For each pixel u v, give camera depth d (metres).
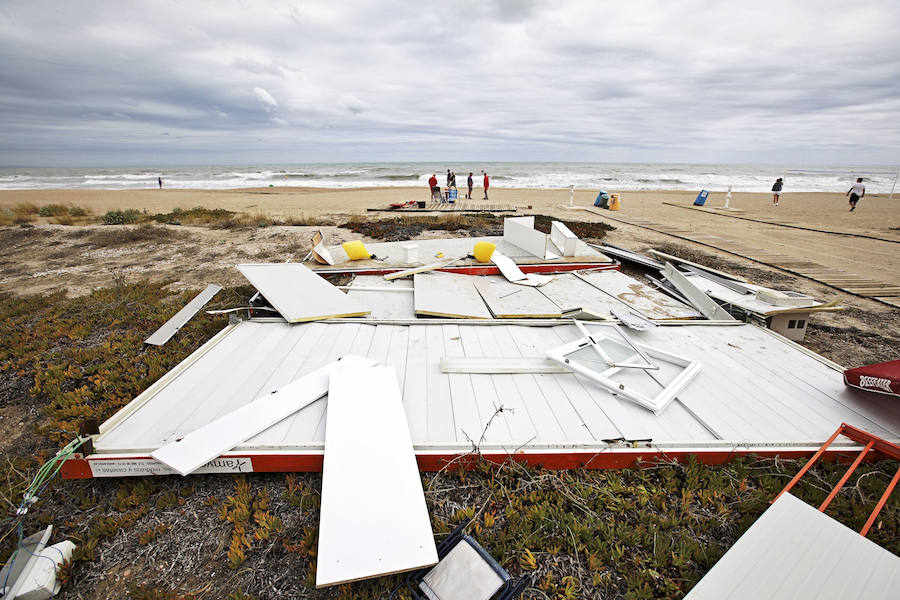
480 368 3.95
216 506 2.85
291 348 4.36
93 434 2.94
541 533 2.65
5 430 3.78
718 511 2.80
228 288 7.39
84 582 2.38
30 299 7.04
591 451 3.01
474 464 3.03
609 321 5.20
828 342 5.63
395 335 4.73
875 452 3.10
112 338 5.47
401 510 2.41
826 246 11.19
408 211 16.88
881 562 2.13
